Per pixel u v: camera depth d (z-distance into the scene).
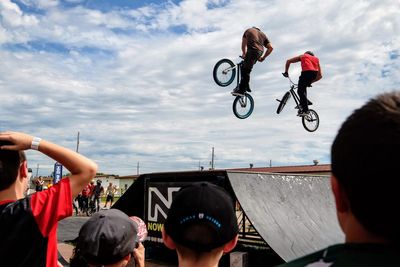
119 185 49.19
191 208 1.27
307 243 4.42
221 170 4.72
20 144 1.72
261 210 4.54
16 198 1.76
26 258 1.63
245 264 4.54
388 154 0.76
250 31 8.84
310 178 5.86
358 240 0.81
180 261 1.30
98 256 1.81
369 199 0.76
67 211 1.73
